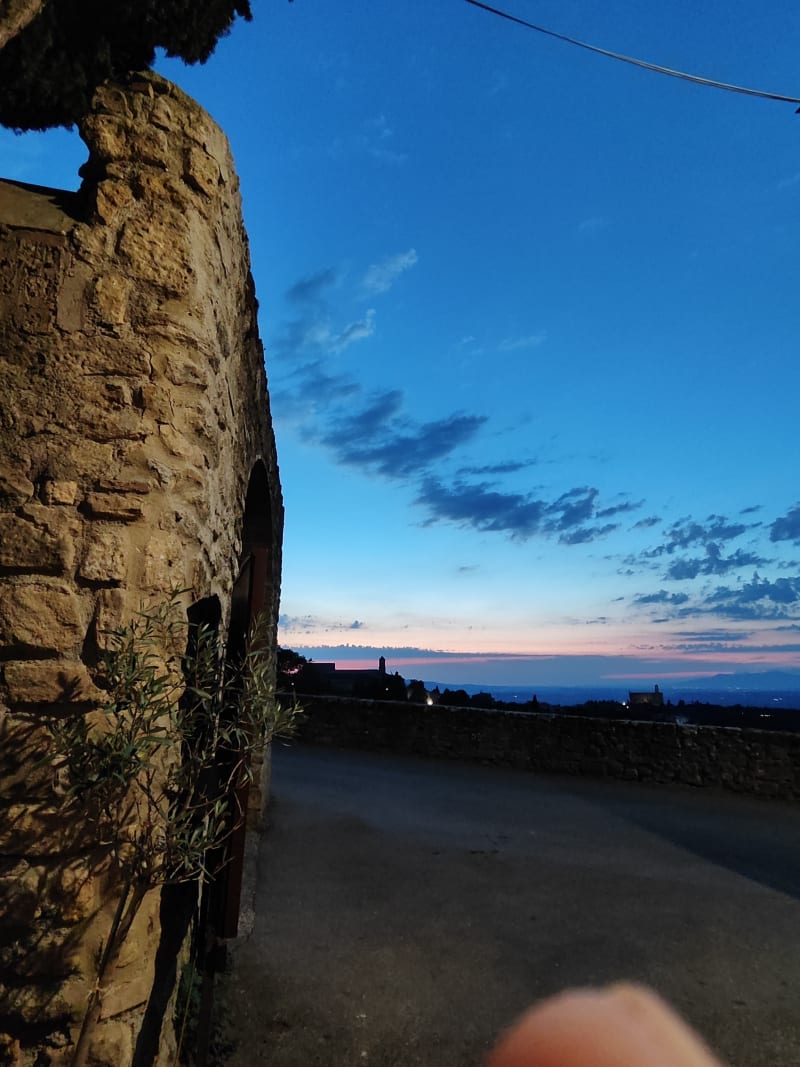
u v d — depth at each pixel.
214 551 3.29
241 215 3.69
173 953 2.86
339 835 6.97
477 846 6.93
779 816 8.88
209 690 2.61
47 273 2.56
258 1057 3.19
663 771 10.52
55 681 2.30
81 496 2.45
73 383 2.51
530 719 11.53
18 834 2.19
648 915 5.21
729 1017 3.75
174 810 2.31
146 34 4.38
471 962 4.29
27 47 4.11
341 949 4.35
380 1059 3.25
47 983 2.14
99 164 2.77
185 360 2.75
